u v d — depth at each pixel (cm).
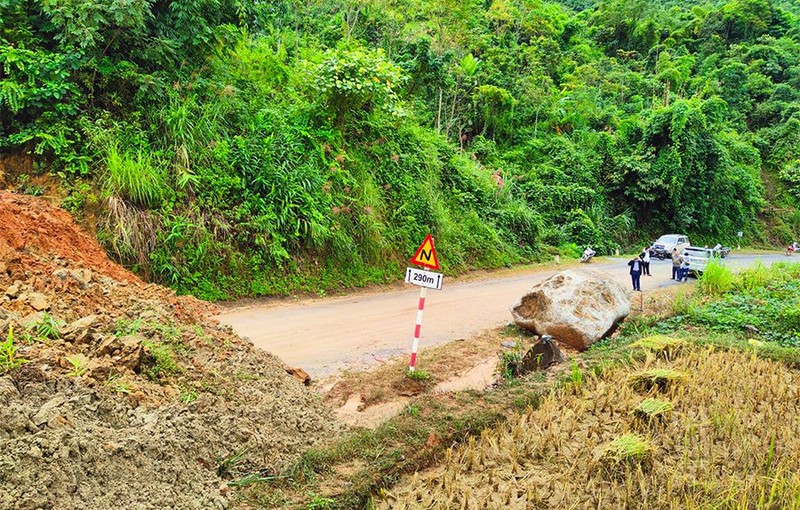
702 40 6169
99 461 320
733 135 4984
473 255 2077
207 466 391
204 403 450
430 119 2753
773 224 4741
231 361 582
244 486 387
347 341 875
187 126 1222
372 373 704
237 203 1236
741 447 492
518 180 3244
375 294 1404
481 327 1047
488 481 430
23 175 1034
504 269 2147
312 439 488
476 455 468
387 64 1688
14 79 1040
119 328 521
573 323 909
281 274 1246
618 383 638
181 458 373
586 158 3678
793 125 5219
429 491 416
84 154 1085
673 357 770
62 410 339
